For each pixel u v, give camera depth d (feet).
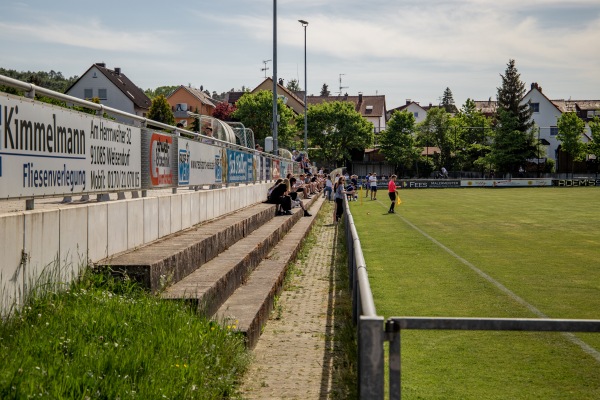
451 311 35.94
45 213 22.07
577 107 452.76
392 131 334.44
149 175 35.53
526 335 30.76
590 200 163.02
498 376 24.68
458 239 75.31
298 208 95.35
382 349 11.59
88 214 25.98
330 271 50.78
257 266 44.06
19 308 20.08
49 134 22.77
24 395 14.25
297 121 331.36
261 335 29.58
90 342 18.49
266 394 20.99
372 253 62.49
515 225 93.66
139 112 284.61
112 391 15.72
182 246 32.30
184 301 25.13
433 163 346.54
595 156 346.74
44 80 375.66
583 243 70.69
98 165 27.68
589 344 29.25
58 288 22.57
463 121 376.48
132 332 20.22
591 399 22.18
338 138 326.65
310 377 22.91
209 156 52.03
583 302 38.47
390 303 38.24
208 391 18.57
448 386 23.48
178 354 19.63
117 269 25.70
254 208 69.97
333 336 29.27
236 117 322.55
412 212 122.72
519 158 320.70
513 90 331.16
